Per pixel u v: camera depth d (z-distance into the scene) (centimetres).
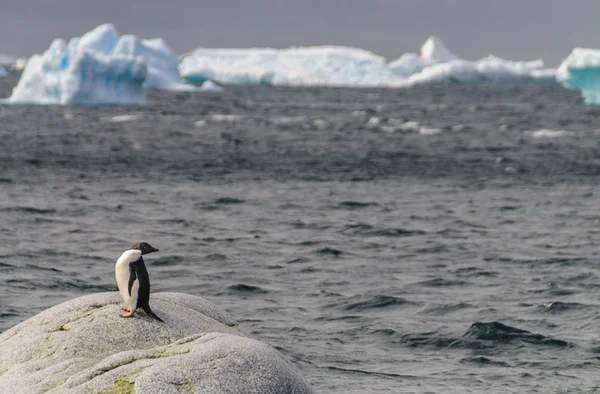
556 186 14588
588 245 9069
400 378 4550
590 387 4419
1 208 10675
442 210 11712
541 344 5253
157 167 16450
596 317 5869
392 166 17575
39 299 6125
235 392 2556
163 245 8631
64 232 9206
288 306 6194
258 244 8888
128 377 2606
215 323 3166
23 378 2744
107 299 3109
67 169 15562
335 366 4753
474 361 4922
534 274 7488
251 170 16388
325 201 12425
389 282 7088
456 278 7281
